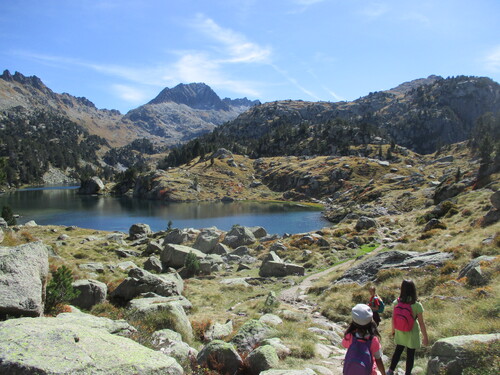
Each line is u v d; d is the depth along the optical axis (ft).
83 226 331.77
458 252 78.02
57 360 20.07
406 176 498.28
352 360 19.75
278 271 117.39
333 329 54.85
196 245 179.22
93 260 134.72
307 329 49.65
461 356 26.05
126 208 476.54
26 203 518.78
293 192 610.24
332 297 74.28
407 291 27.32
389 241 156.76
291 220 372.99
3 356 19.26
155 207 493.77
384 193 426.51
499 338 26.58
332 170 613.11
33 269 36.17
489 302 41.29
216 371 33.12
